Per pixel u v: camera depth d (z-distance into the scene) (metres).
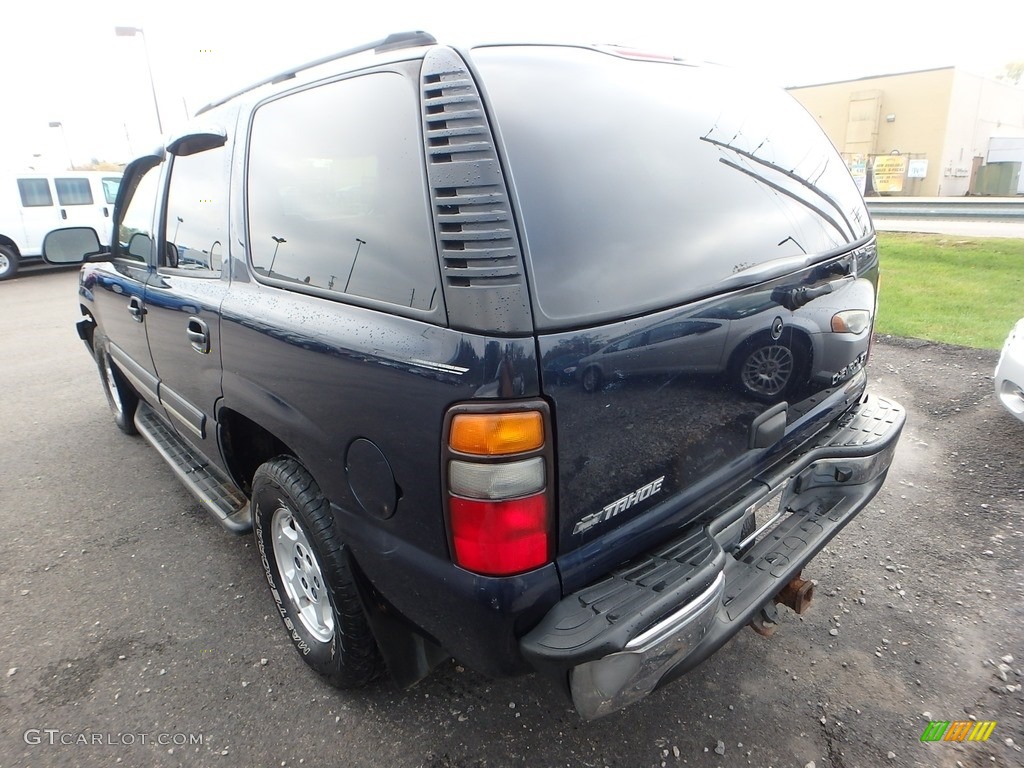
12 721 2.25
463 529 1.49
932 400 4.49
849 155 30.88
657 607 1.56
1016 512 3.22
